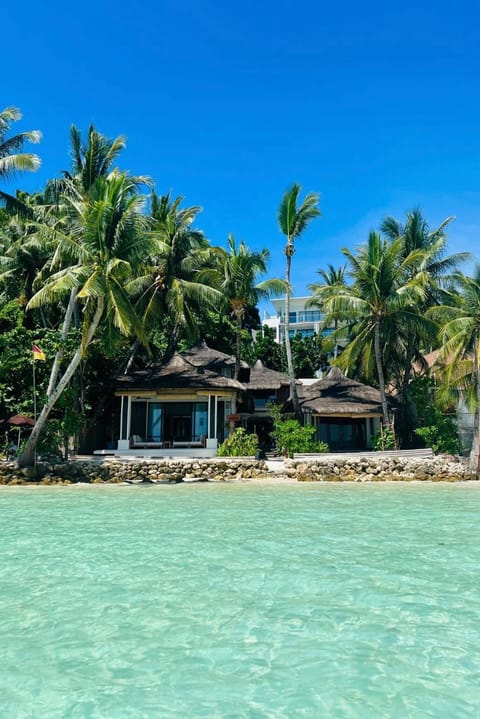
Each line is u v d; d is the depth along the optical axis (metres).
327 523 13.79
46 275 30.30
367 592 8.02
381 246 31.66
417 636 6.41
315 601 7.64
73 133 28.86
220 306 35.97
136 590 8.13
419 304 34.09
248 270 35.81
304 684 5.25
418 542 11.45
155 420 33.22
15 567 9.42
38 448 26.20
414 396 33.12
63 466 24.38
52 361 27.38
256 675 5.44
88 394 33.81
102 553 10.45
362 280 31.20
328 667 5.61
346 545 11.16
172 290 32.31
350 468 26.06
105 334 26.03
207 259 36.56
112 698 5.00
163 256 33.00
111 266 21.36
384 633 6.50
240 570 9.21
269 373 38.69
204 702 4.92
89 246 22.38
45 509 16.28
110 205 22.14
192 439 32.88
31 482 23.31
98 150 28.73
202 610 7.28
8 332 26.47
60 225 28.86
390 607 7.39
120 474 24.80
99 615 7.10
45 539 11.76
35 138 25.70
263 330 52.91
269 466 26.52
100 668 5.61
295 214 34.91
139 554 10.36
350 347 32.16
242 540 11.66
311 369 50.53
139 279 30.97
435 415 30.38
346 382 36.78
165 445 30.34
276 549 10.79
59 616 7.07
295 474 25.55
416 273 33.69
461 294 29.70
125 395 31.20
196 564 9.60
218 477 25.45
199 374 31.72
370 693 5.08
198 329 36.03
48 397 24.03
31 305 23.75
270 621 6.89
